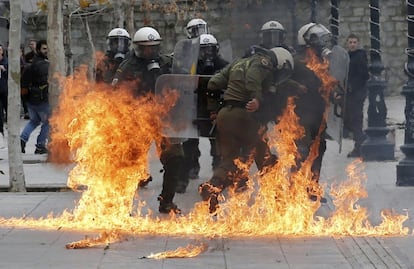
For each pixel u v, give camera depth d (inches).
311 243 682.8
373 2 1256.8
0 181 1085.1
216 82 786.2
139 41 804.6
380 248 659.4
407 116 1016.9
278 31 849.5
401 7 2667.3
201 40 971.3
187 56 845.8
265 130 794.2
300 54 884.0
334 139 877.8
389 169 1163.9
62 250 661.3
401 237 706.2
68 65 1796.3
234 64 785.6
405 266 597.6
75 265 609.3
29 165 1277.1
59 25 1350.9
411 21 1026.1
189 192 954.7
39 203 903.7
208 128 816.3
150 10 2620.6
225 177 776.9
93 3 2235.5
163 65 840.3
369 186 1003.3
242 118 768.3
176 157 815.1
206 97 813.9
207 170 1156.5
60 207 873.5
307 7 1980.8
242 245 675.4
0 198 941.8
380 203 876.6
